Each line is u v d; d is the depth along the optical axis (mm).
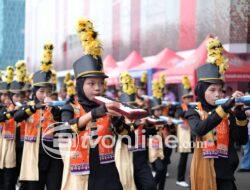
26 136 13477
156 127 15836
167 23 47031
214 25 39281
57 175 12875
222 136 9992
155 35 49531
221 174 9914
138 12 53156
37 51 48531
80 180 8273
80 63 8234
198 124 9344
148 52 51062
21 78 17281
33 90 13953
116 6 58000
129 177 12820
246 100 8672
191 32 42969
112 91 38219
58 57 67188
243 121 10070
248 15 36875
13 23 46094
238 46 37000
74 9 64188
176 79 30719
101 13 61125
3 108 16203
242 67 31562
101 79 8266
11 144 15906
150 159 16422
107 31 60312
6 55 45219
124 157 12805
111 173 8305
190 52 42906
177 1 45062
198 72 10289
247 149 23266
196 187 10023
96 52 8297
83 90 8242
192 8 42719
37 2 50594
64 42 65125
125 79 15445
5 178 15977
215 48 10195
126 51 56031
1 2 45656
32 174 13211
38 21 50781
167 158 17406
